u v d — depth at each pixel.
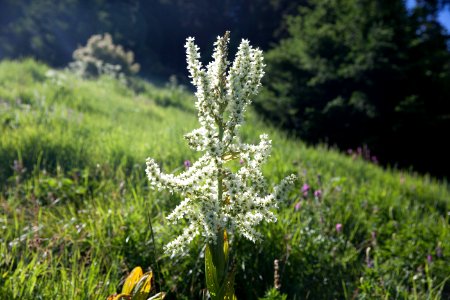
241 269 4.33
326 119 20.94
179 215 2.73
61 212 5.12
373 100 20.38
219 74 2.70
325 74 21.14
